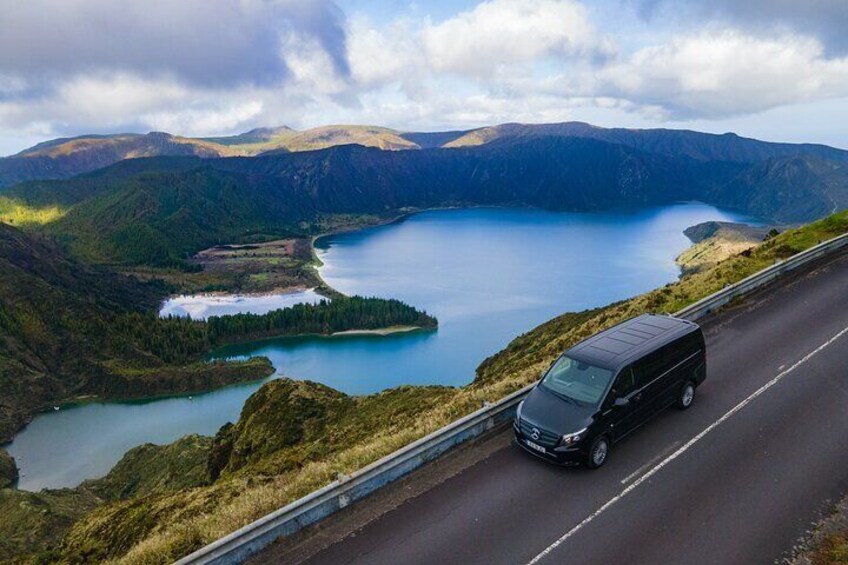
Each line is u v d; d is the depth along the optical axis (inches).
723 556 486.0
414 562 500.7
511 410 754.8
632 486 589.6
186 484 2588.6
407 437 720.3
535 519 548.1
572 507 562.9
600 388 627.8
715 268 1400.1
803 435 660.7
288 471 997.2
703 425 700.7
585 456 601.9
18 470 5861.2
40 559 1237.1
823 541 493.4
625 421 642.2
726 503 553.3
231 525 574.6
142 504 1263.5
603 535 520.1
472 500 584.1
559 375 672.4
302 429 1946.4
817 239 1438.2
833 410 708.0
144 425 6939.0
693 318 1029.8
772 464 611.5
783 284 1171.9
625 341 700.7
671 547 499.5
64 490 4224.9
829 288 1118.4
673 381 703.7
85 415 7298.2
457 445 692.7
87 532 1238.9
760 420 701.3
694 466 617.6
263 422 2111.2
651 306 1278.3
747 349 901.8
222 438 2335.1
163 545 578.6
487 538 525.7
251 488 912.3
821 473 589.3
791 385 778.8
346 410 1943.9
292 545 534.3
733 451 641.0
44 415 7327.8
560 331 2043.6
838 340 898.1
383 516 568.7
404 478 633.0
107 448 6348.4
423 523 553.3
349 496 590.6
